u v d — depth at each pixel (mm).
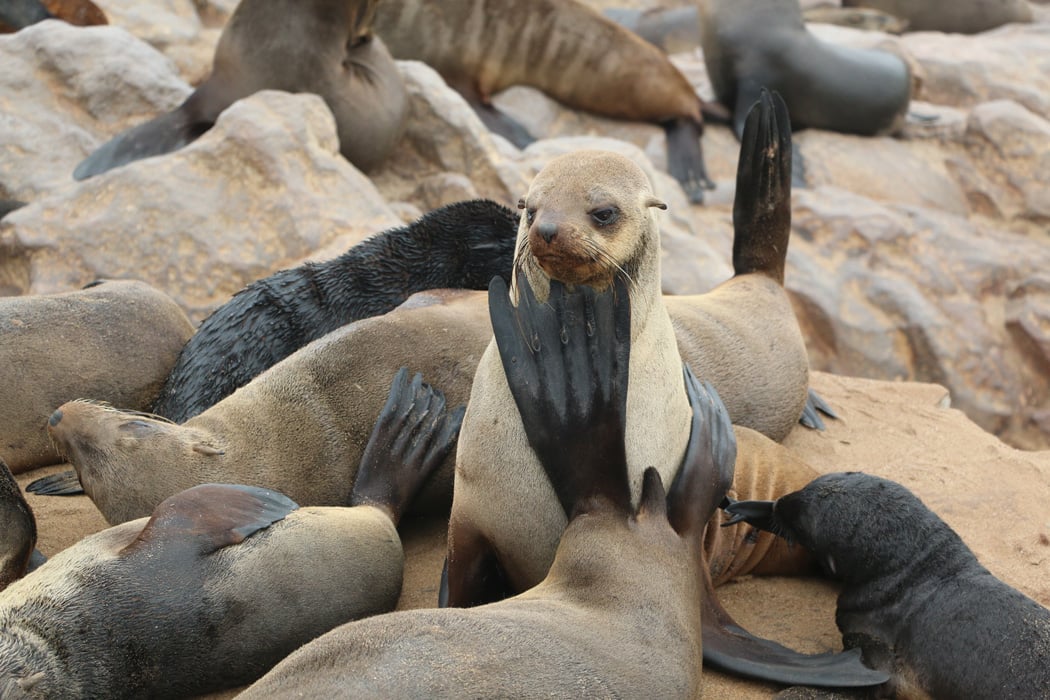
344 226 15602
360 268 12531
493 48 24516
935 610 7496
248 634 7605
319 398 9859
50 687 6930
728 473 8219
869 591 7945
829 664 7559
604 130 25203
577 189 7492
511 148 21438
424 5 24016
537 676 5969
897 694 7492
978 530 10359
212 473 9289
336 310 12328
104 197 15648
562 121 25188
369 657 5887
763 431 11688
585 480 7594
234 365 11703
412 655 5891
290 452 9625
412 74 20750
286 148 15945
